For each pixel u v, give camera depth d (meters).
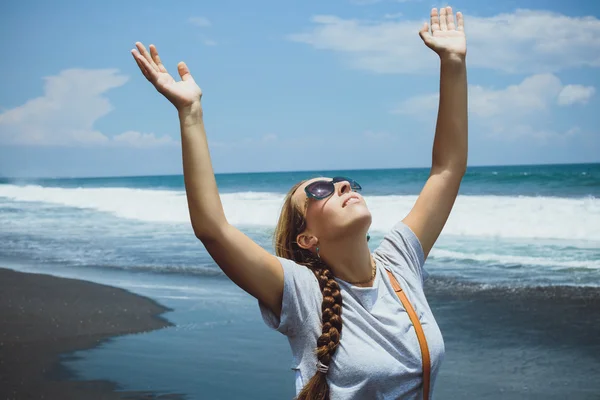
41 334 8.49
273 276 2.16
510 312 8.91
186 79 2.22
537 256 13.27
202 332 8.28
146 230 21.08
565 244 14.77
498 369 6.63
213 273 12.55
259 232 18.31
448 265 12.57
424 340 2.23
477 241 15.63
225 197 34.12
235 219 22.30
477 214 18.97
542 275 11.31
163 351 7.48
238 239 2.12
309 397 2.13
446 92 2.61
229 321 8.81
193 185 2.10
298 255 2.42
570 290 10.09
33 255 16.14
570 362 6.76
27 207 34.12
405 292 2.37
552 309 8.99
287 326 2.22
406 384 2.17
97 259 14.96
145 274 12.72
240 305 9.75
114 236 19.72
